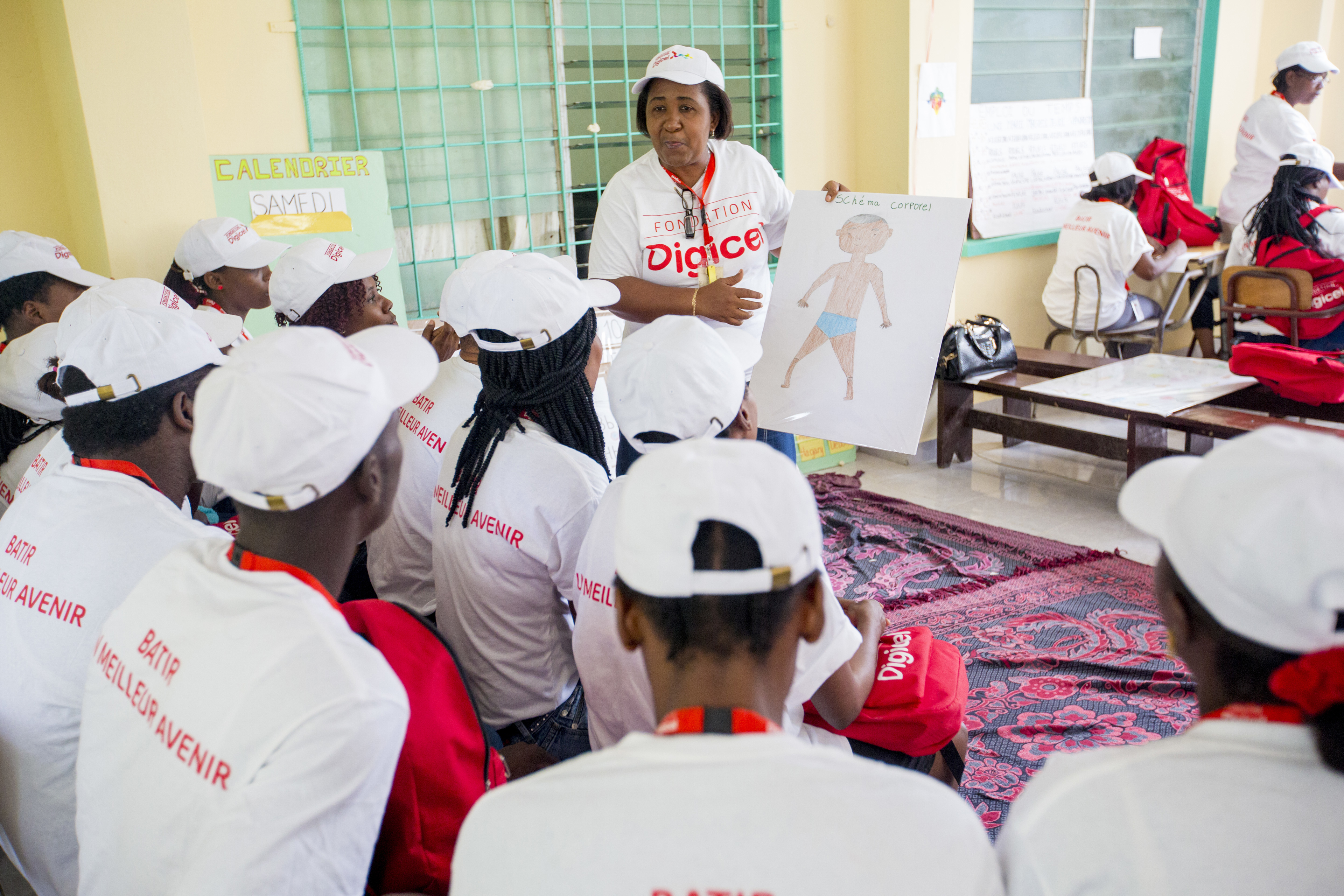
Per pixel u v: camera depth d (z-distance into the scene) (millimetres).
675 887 778
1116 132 6191
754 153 2910
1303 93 5680
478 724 1300
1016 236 5613
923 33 4746
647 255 2822
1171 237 5770
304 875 992
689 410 1500
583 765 856
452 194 4082
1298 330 4754
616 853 793
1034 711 2803
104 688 1181
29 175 3576
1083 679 2936
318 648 1042
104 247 3287
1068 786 860
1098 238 5176
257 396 1070
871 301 2635
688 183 2818
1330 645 783
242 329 2406
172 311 1616
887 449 2607
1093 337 5461
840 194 2699
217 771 1016
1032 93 5645
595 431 1882
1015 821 881
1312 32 6383
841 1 4832
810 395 2695
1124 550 3838
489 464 1770
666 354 1511
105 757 1156
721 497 862
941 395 4840
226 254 2994
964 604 3445
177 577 1177
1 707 1506
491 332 1757
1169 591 907
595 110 4336
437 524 1901
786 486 895
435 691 1260
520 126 4172
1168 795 820
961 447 4953
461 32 3941
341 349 1141
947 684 1840
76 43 3070
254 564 1143
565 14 4145
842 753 868
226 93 3500
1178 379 4418
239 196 3514
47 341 2199
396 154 3920
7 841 1662
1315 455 811
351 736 1013
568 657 1929
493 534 1760
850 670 1569
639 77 4414
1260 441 852
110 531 1466
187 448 1615
